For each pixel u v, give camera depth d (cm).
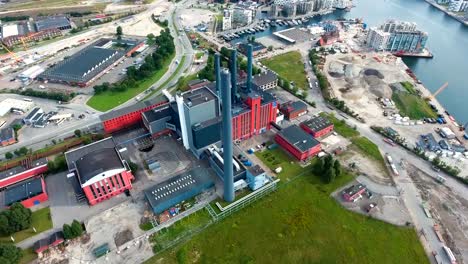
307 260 11406
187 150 16950
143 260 11575
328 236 12181
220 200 13862
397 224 12612
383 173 15062
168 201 13325
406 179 14712
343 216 12962
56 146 17325
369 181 14625
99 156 14150
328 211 13188
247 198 13800
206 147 16138
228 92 10294
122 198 14162
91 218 13188
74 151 15888
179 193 13588
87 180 12962
